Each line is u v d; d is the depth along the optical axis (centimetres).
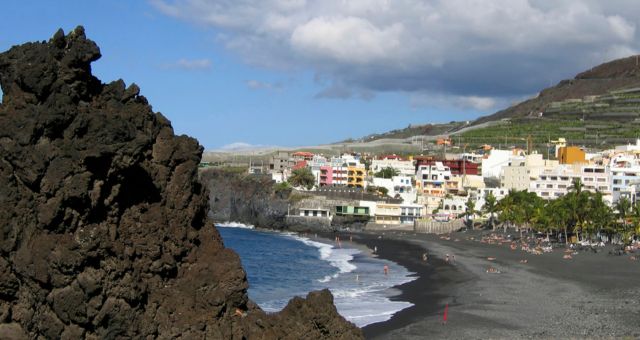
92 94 2403
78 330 2105
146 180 2409
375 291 9594
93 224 2164
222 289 2538
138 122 2405
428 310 7938
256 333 2509
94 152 2100
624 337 6359
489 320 7306
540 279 10912
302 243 19225
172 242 2464
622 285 10131
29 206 2064
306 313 2630
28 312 2050
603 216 17125
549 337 6388
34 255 2022
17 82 2217
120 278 2205
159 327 2316
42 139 2114
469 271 12088
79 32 2331
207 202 2711
